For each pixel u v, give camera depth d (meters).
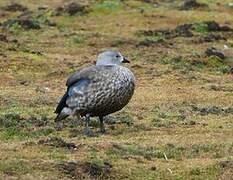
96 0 40.06
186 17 37.31
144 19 36.97
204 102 21.08
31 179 12.90
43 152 14.44
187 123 17.69
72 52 29.80
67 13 38.16
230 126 17.47
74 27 35.97
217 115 18.84
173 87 23.30
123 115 18.50
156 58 28.20
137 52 29.47
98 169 13.49
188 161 14.40
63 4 42.06
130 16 37.50
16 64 26.16
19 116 17.75
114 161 14.09
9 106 19.45
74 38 32.19
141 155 14.68
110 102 16.38
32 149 14.57
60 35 33.12
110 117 18.05
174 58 27.72
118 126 17.31
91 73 16.34
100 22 36.88
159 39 31.47
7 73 25.20
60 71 25.41
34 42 31.19
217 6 40.09
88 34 33.19
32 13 39.09
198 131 16.91
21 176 13.02
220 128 17.23
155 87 23.23
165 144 15.52
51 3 43.06
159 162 14.30
